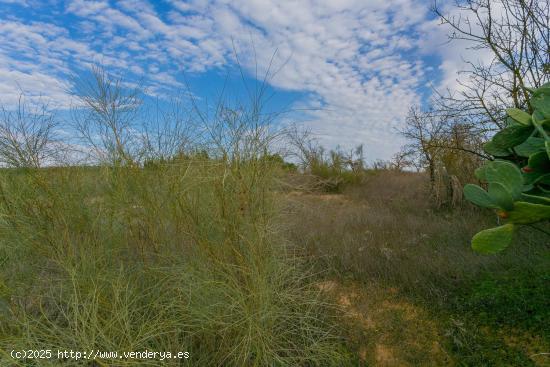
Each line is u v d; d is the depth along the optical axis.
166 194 2.45
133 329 2.04
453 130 5.24
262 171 2.30
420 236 4.12
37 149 2.53
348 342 2.28
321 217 4.45
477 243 1.12
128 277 2.33
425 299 2.74
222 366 2.03
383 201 6.87
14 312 2.07
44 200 2.47
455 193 5.55
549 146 1.06
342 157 9.32
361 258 3.49
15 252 2.33
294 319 2.36
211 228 2.34
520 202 1.01
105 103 2.52
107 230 2.54
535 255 3.08
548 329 2.11
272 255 2.36
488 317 2.37
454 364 2.03
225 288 2.15
